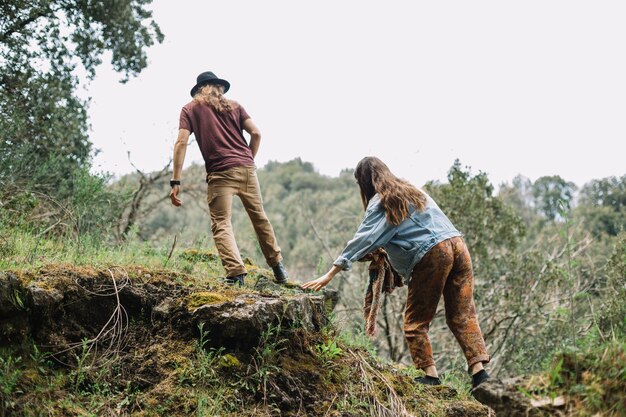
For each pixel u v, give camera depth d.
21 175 6.61
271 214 27.59
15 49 7.80
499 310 11.79
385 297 11.60
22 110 7.81
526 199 23.69
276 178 51.03
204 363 3.54
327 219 16.36
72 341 3.64
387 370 4.18
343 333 4.62
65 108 8.48
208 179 4.88
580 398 2.92
